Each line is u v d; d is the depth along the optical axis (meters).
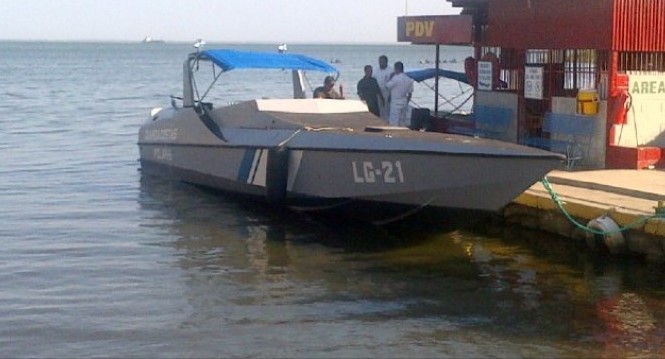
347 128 16.69
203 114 19.20
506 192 13.66
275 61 19.64
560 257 14.27
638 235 13.46
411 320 11.16
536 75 19.17
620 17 17.28
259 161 16.91
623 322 11.11
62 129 33.97
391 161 14.58
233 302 11.84
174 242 15.17
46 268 13.45
